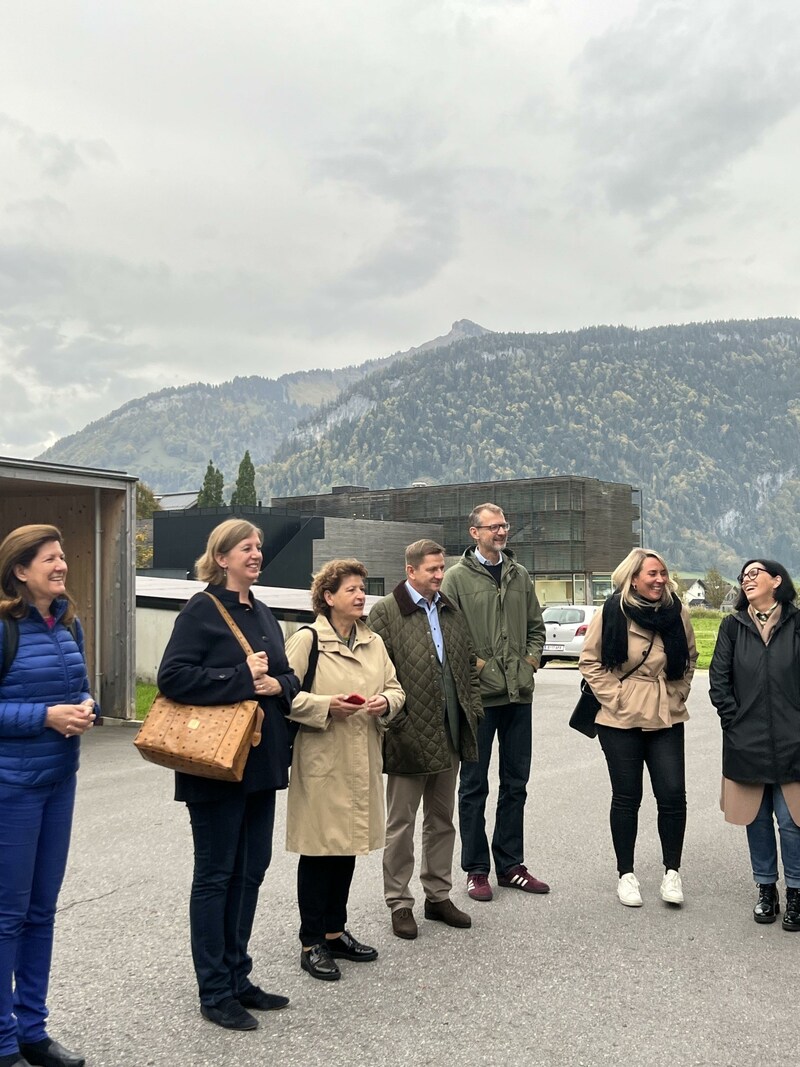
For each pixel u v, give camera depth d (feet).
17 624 11.02
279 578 195.21
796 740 16.37
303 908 14.17
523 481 230.48
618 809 17.87
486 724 18.22
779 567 17.34
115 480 43.37
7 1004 10.71
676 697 18.02
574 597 223.10
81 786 28.27
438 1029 12.11
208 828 12.43
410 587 16.52
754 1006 12.93
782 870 20.43
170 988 13.37
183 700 12.39
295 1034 11.94
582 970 14.17
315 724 13.89
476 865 17.99
